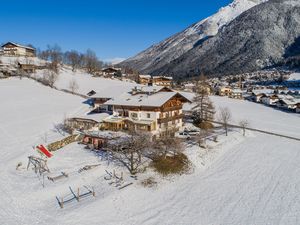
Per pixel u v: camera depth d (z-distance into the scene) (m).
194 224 32.97
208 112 81.31
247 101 142.38
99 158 49.16
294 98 136.50
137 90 69.94
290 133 76.69
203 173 47.69
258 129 79.06
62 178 41.88
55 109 82.62
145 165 46.28
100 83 136.38
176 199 38.66
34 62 146.88
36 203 35.72
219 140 63.19
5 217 32.12
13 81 113.94
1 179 41.00
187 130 67.56
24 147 53.94
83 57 190.38
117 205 36.16
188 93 138.62
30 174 43.47
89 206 35.09
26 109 80.69
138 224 32.66
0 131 62.25
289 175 47.03
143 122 60.50
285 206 37.12
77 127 66.31
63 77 134.88
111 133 57.47
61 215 33.16
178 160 48.50
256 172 48.25
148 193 39.59
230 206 37.09
